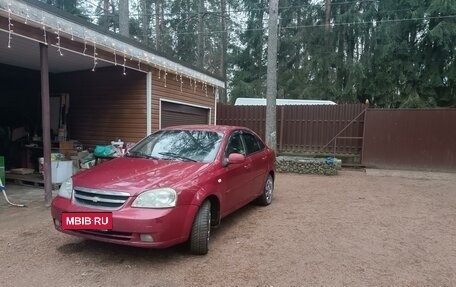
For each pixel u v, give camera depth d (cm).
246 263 378
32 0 532
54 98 988
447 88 1808
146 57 821
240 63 2405
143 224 337
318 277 350
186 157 462
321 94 1975
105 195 360
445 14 1605
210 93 1231
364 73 1870
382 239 472
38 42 591
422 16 1702
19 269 352
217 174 431
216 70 2739
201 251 392
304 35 2108
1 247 410
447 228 531
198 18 2452
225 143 493
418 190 856
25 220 516
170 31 2650
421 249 437
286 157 1206
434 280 350
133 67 818
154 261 377
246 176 532
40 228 480
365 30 1956
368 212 621
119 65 807
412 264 389
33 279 331
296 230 503
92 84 954
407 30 1806
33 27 558
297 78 2122
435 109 1183
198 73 1087
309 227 519
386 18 1850
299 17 2200
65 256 385
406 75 1816
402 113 1212
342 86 1992
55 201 389
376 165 1240
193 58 2656
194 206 376
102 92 943
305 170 1118
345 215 596
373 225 538
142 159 461
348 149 1281
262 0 2333
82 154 859
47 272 346
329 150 1295
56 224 388
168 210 349
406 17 1789
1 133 956
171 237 353
